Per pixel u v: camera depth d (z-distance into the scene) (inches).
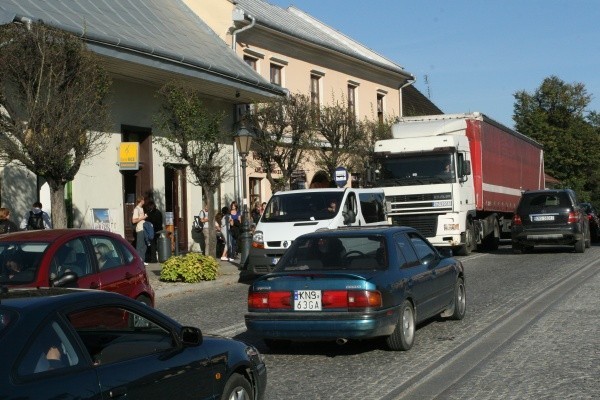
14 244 396.8
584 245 1043.9
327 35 1610.5
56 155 614.5
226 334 468.4
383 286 376.8
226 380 237.0
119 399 194.2
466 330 451.2
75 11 892.6
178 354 220.5
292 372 360.8
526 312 510.6
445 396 302.2
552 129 2679.6
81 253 408.2
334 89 1465.3
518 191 1312.7
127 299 216.8
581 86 2706.7
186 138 865.5
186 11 1173.7
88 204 890.7
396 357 383.6
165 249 874.1
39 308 189.8
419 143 994.7
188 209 1074.1
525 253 1051.3
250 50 1210.6
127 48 830.5
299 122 1058.7
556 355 373.4
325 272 382.0
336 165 1167.6
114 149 932.6
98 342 206.1
